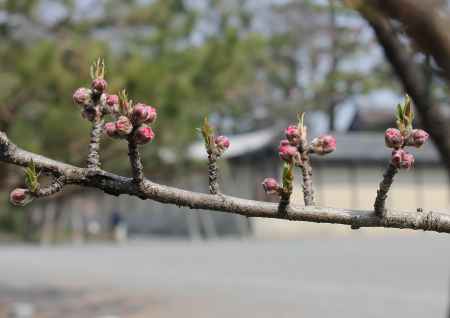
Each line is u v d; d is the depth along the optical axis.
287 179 1.42
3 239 40.00
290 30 20.05
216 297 15.04
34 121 9.45
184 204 1.42
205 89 10.77
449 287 15.39
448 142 1.85
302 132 1.60
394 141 1.36
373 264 21.36
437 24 0.85
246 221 39.94
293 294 15.14
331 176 38.66
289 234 39.28
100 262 25.55
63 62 9.15
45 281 19.34
